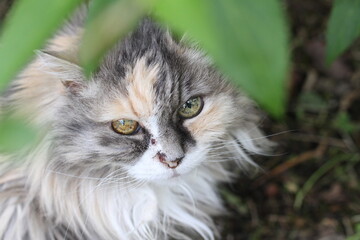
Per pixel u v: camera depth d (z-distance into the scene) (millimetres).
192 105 471
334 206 625
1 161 497
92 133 469
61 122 472
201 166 530
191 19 223
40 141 479
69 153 482
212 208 577
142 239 533
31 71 458
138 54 444
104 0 243
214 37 221
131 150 471
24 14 239
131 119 459
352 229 610
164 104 455
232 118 495
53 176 499
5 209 517
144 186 514
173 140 463
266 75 220
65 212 513
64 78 451
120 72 444
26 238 519
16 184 514
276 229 618
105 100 453
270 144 579
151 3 235
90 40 246
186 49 453
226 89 482
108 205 514
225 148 530
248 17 223
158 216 534
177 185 526
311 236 612
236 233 617
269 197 634
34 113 460
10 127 282
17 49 241
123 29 243
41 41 247
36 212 521
